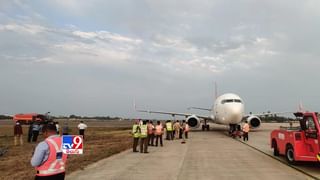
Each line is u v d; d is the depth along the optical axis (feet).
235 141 94.12
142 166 48.91
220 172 43.37
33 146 86.43
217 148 74.54
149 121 81.35
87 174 42.55
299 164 50.08
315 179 38.52
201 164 50.57
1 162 56.34
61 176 21.44
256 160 54.90
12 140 108.58
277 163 51.52
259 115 146.92
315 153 46.14
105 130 177.37
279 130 56.75
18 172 45.85
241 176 40.55
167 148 76.13
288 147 50.88
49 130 21.59
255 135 119.14
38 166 20.56
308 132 46.93
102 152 67.97
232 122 121.29
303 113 48.98
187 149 73.15
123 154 64.75
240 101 122.72
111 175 41.63
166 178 39.40
